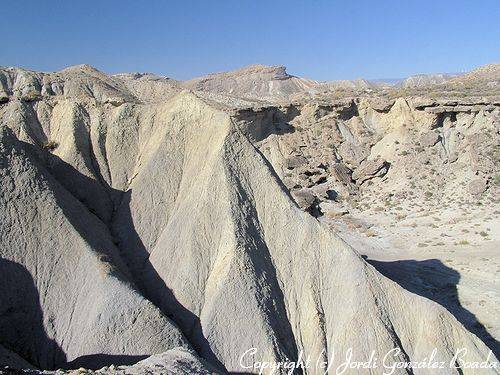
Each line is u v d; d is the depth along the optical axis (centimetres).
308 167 5531
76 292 1911
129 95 5922
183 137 2661
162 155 2588
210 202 2253
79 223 2123
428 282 3334
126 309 1808
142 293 2034
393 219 4669
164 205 2466
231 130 2469
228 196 2241
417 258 3803
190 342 1905
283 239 2241
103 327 1773
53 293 1905
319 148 5897
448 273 3456
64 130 2780
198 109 2691
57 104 2980
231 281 1986
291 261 2189
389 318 2036
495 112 5569
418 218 4622
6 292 1864
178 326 1950
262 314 1933
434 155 5431
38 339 1823
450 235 4191
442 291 3203
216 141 2481
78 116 2819
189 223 2227
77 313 1866
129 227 2386
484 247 3891
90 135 2788
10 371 1360
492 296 3088
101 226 2298
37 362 1775
